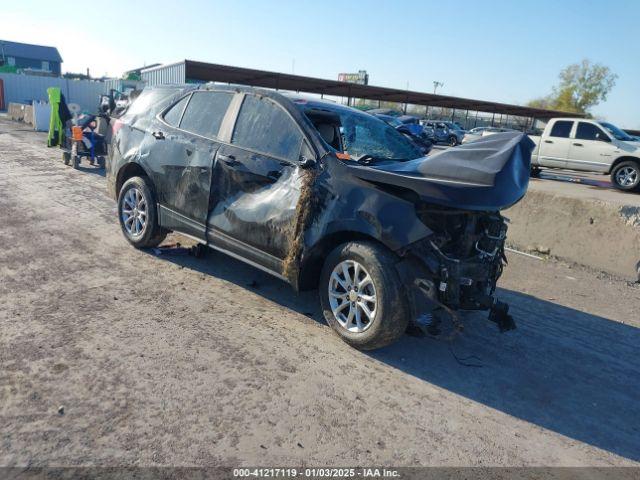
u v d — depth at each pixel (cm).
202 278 506
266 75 3028
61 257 527
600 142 1418
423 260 347
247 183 440
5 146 1373
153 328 389
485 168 369
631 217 655
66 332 369
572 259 698
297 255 398
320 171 395
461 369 379
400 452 277
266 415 296
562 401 350
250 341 384
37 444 254
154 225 543
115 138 597
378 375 356
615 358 423
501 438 300
